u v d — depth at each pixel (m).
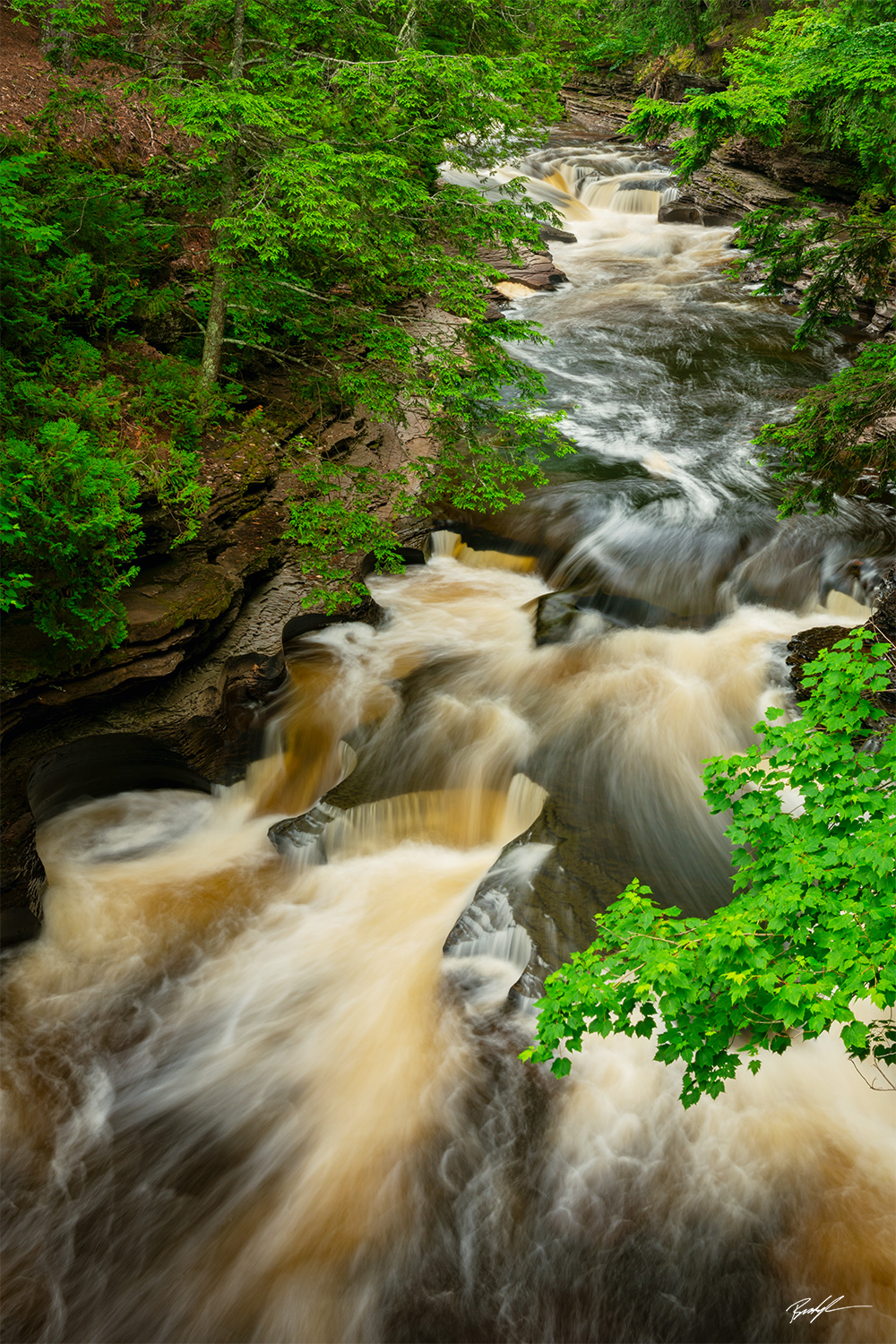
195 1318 5.04
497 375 10.27
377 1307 5.08
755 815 4.10
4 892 6.96
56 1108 6.14
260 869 8.11
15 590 7.04
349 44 10.80
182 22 9.78
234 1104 6.16
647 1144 5.77
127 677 7.92
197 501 9.03
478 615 11.01
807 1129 5.75
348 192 8.89
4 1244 5.39
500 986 6.71
